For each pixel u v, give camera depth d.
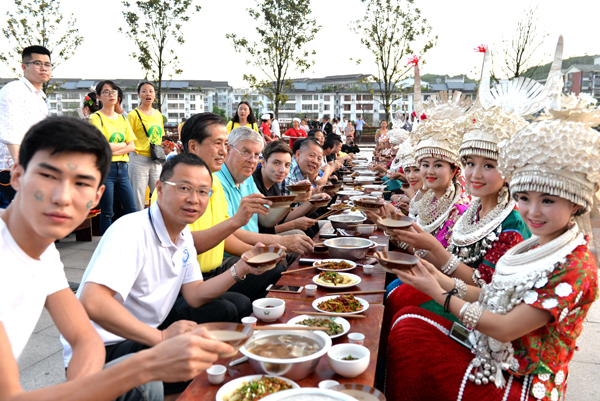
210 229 2.74
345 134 23.11
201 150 3.22
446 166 3.12
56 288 1.58
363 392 1.54
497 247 2.38
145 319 2.27
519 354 1.87
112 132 5.84
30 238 1.35
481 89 2.99
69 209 1.22
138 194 6.83
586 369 3.18
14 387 1.18
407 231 2.48
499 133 2.34
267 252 2.42
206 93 100.69
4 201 4.96
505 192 2.46
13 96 4.28
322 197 4.06
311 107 95.56
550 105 2.03
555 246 1.77
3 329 1.21
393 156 8.47
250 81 23.12
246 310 2.81
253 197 2.72
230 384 1.60
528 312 1.75
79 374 1.47
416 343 2.12
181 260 2.39
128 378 1.17
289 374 1.64
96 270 1.99
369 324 2.12
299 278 2.81
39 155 1.20
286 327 1.90
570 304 1.70
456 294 2.21
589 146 1.67
